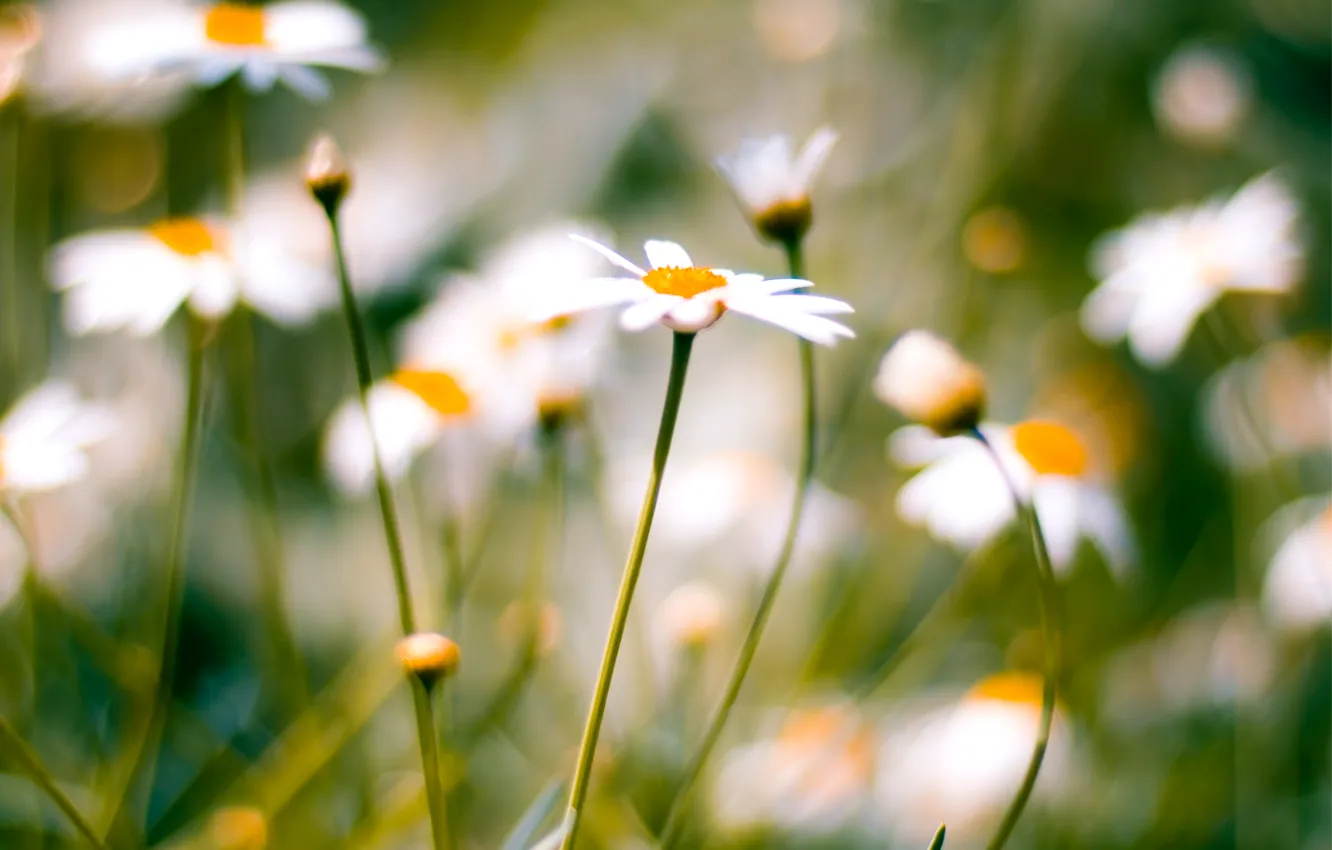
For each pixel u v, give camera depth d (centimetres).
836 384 100
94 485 71
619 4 131
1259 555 82
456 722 66
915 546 79
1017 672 72
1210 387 94
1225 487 97
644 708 63
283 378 92
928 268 104
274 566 63
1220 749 74
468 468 64
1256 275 76
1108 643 83
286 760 61
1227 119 101
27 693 62
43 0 87
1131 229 84
